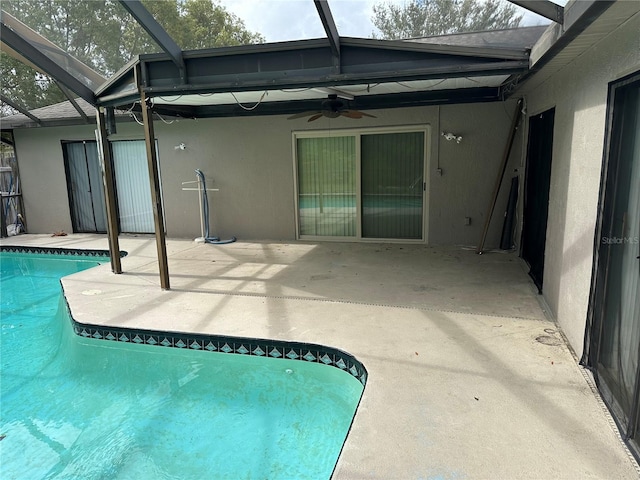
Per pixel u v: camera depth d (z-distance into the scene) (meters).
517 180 6.66
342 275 5.69
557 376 2.95
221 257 6.94
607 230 2.76
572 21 2.40
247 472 2.64
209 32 10.78
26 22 5.96
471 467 2.11
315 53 4.25
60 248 8.16
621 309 2.52
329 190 7.86
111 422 3.21
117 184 9.20
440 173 7.16
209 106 7.66
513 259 6.31
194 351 3.97
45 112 9.31
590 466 2.10
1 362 4.26
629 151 2.49
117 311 4.51
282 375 3.75
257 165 8.12
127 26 8.13
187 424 3.17
